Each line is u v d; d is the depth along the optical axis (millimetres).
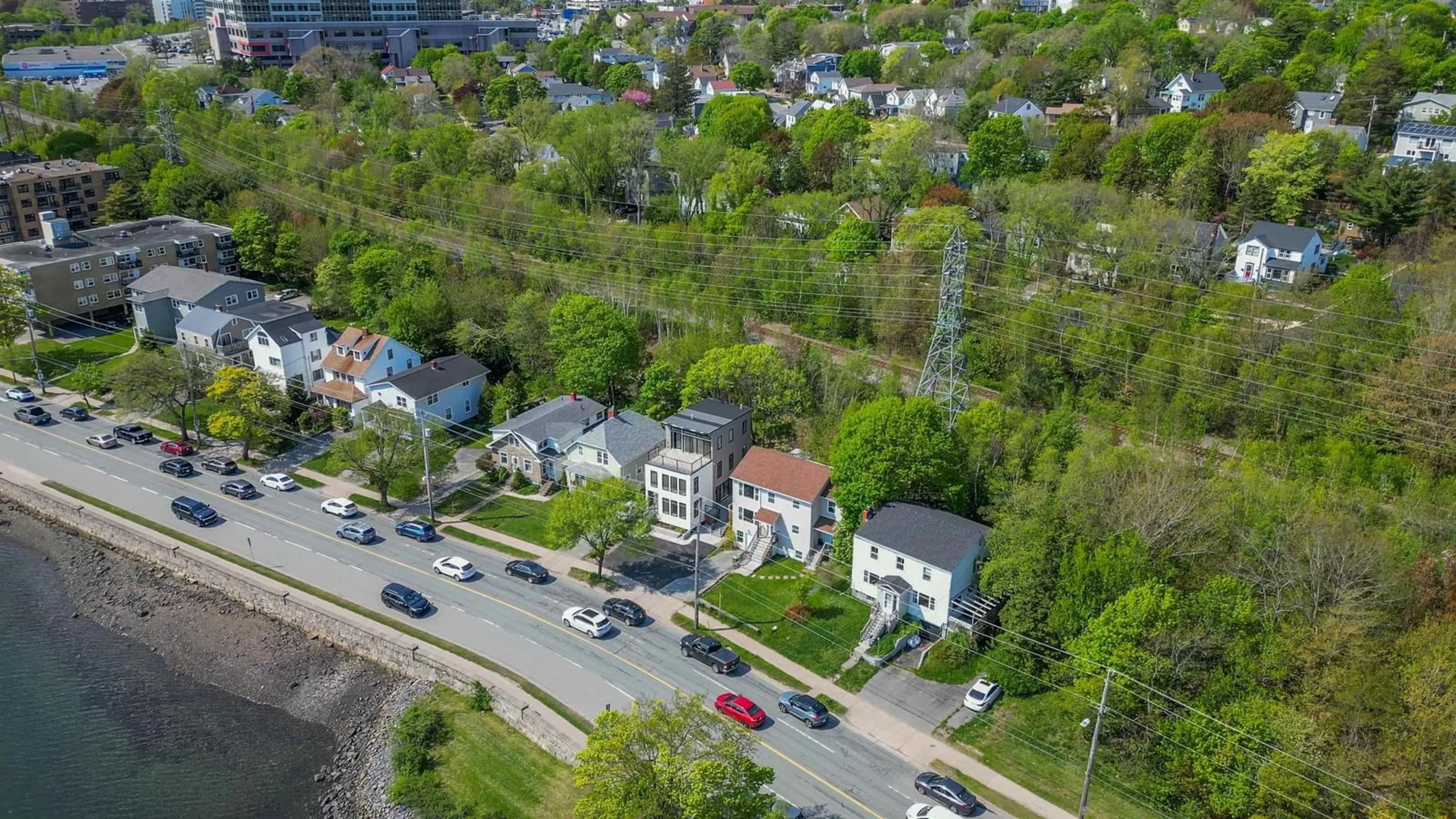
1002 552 59156
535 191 130375
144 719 58812
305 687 61125
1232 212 122438
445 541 74438
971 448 69438
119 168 145750
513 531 75562
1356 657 47281
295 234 123562
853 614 64250
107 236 124812
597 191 138875
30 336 109562
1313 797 42906
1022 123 151000
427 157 142750
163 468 84812
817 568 69250
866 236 108688
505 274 111688
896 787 50562
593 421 84812
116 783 54219
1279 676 48625
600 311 90375
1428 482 68812
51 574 73062
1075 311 91312
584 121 139750
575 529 66000
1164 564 55781
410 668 61125
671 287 104938
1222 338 84812
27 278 107875
